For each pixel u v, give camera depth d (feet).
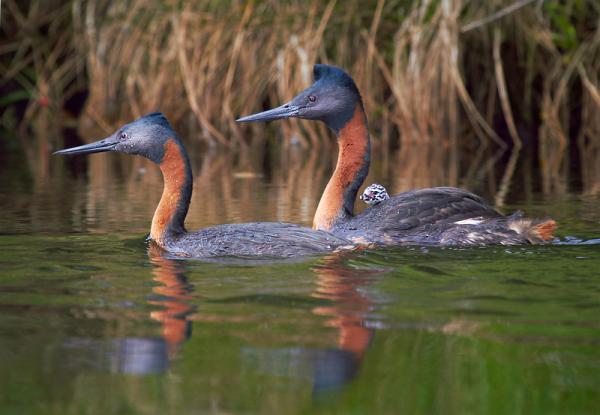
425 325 26.58
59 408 21.33
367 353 24.61
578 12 82.48
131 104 86.69
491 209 41.60
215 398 21.85
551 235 39.19
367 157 44.32
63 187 59.21
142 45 86.84
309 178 63.21
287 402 21.66
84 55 91.71
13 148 81.05
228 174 65.57
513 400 21.70
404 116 81.05
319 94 44.39
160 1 85.56
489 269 33.22
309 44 81.20
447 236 38.88
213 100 84.69
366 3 82.94
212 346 25.17
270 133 85.92
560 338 25.34
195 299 29.55
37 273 33.47
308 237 37.14
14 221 45.55
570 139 84.94
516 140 80.94
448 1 78.48
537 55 83.20
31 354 24.61
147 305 28.94
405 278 31.94
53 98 93.76
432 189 41.68
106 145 41.60
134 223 45.09
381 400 21.81
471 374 23.20
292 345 25.13
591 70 80.94
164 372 23.39
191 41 84.53
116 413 21.03
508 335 25.68
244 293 30.22
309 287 30.86
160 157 40.52
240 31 82.89
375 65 83.25
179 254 37.09
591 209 48.83
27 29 94.22
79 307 28.78
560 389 22.35
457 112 81.87
